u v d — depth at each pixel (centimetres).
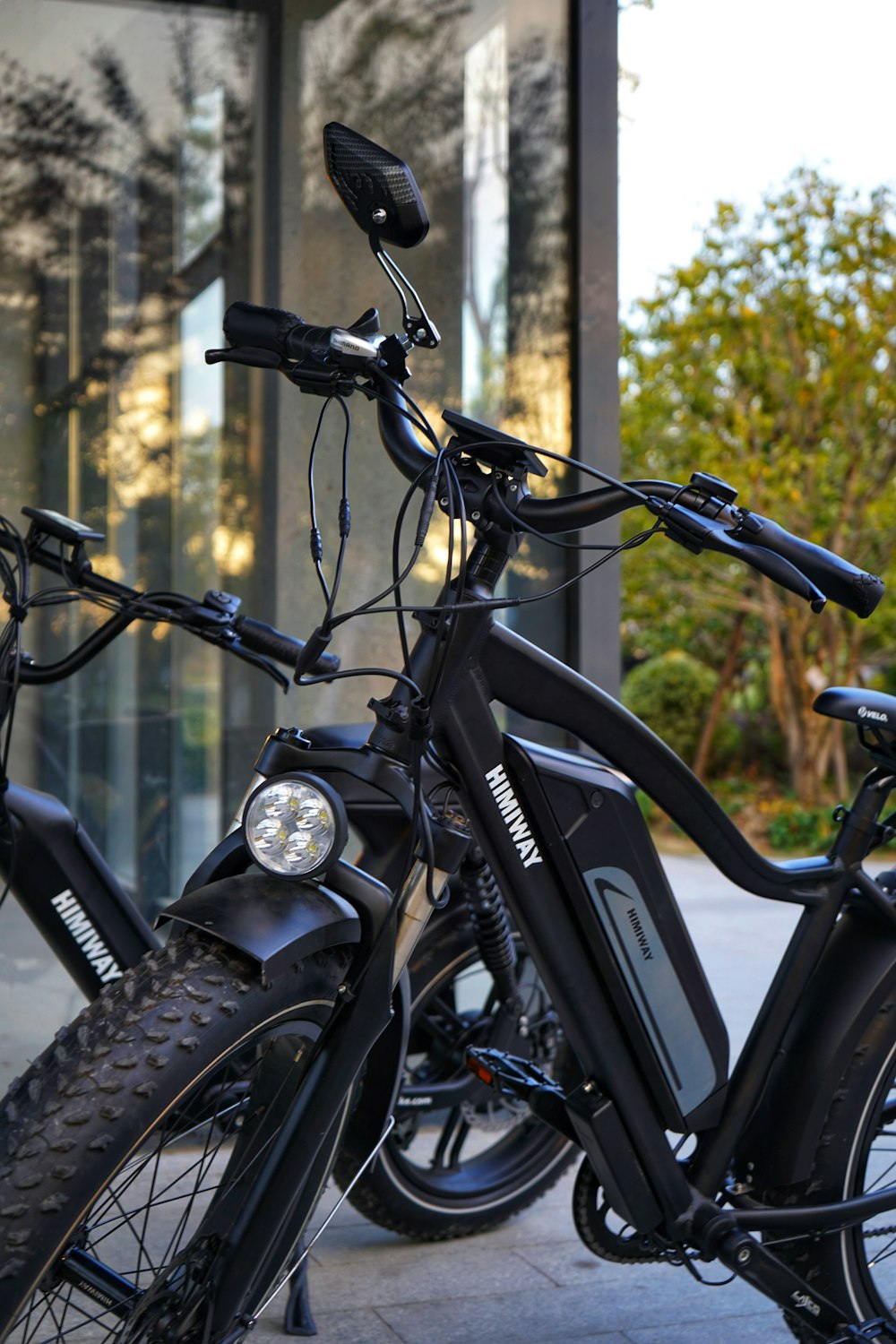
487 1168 228
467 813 146
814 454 892
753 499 879
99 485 310
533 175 319
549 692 147
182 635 315
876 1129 166
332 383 129
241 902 121
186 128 308
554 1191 250
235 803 319
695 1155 163
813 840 852
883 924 169
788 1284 159
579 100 315
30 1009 291
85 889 185
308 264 316
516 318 320
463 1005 302
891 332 870
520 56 318
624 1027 154
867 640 955
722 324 877
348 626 318
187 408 313
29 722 310
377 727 133
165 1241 136
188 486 314
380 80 316
